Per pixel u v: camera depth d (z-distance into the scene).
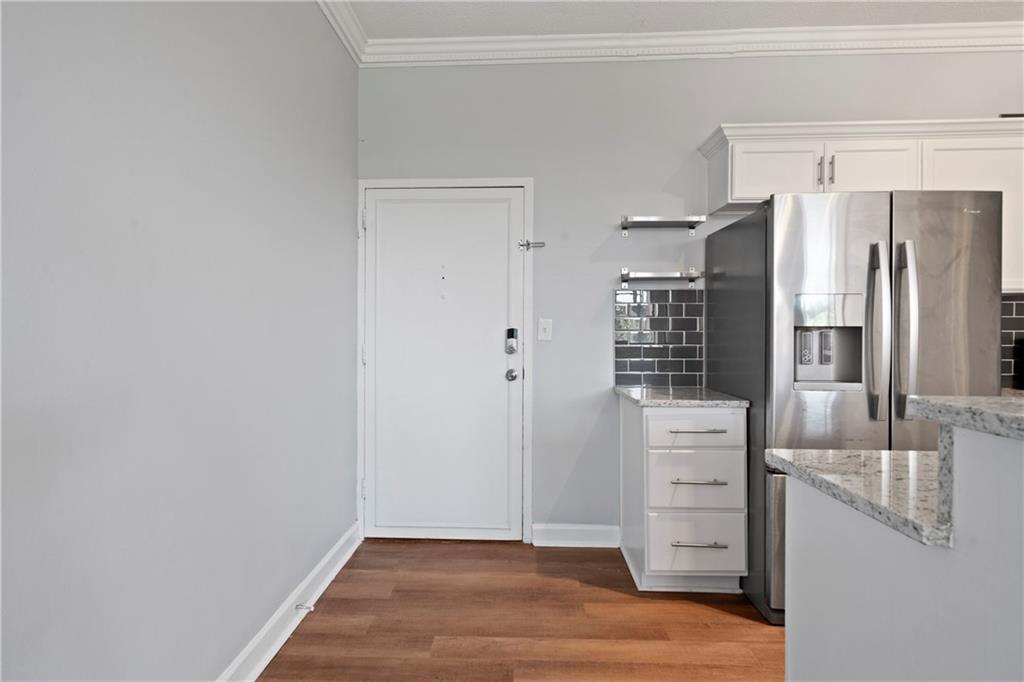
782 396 2.18
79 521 1.11
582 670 1.88
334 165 2.69
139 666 1.29
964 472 0.69
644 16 2.79
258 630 1.88
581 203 3.04
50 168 1.04
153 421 1.33
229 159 1.68
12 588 0.97
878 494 0.88
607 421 3.03
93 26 1.14
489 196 3.05
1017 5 2.71
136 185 1.27
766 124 2.63
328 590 2.46
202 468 1.54
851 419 2.16
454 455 3.08
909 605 0.80
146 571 1.31
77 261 1.10
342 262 2.82
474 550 2.94
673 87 3.01
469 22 2.83
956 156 2.61
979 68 2.94
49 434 1.04
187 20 1.46
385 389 3.09
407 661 1.93
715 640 2.08
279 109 2.04
